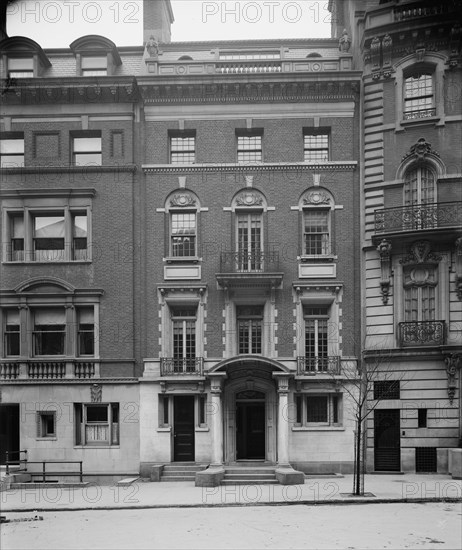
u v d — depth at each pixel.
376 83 27.58
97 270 27.33
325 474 25.33
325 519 16.67
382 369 25.95
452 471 23.95
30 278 27.28
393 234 25.88
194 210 27.67
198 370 26.64
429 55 26.83
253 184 27.58
